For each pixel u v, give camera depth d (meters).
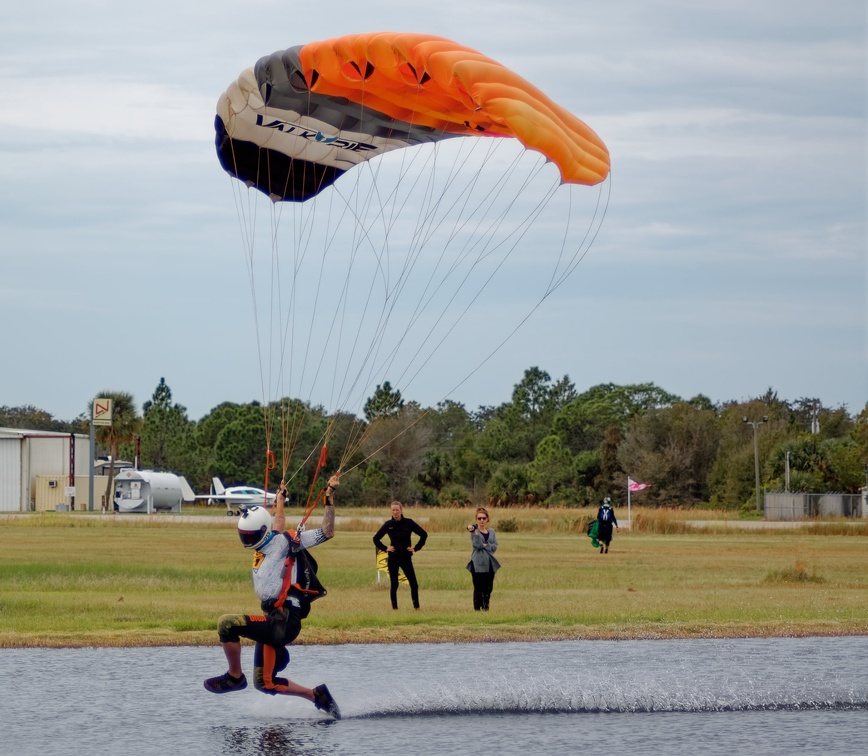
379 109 33.66
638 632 37.16
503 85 28.78
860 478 175.12
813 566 60.59
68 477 189.62
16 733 23.30
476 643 35.56
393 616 39.84
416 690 27.80
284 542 24.70
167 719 24.77
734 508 190.50
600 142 30.69
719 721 25.00
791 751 22.22
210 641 34.88
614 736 23.50
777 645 35.25
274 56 32.91
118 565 63.28
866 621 39.25
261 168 36.50
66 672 30.05
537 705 26.38
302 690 24.78
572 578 56.84
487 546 42.09
